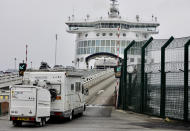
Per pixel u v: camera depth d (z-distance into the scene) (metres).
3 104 22.58
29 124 17.14
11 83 39.03
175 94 19.98
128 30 96.38
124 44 96.19
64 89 17.66
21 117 15.67
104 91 40.47
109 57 93.62
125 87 27.36
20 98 15.72
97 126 16.47
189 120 18.55
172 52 20.14
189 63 19.16
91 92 39.59
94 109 27.41
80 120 19.62
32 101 15.64
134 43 28.02
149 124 17.80
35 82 17.67
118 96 29.08
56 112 17.55
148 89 23.34
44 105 16.36
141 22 96.94
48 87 17.67
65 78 17.75
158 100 22.05
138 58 26.97
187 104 18.53
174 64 19.98
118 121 19.19
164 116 20.81
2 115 21.89
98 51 97.31
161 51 20.91
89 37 99.19
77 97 20.83
